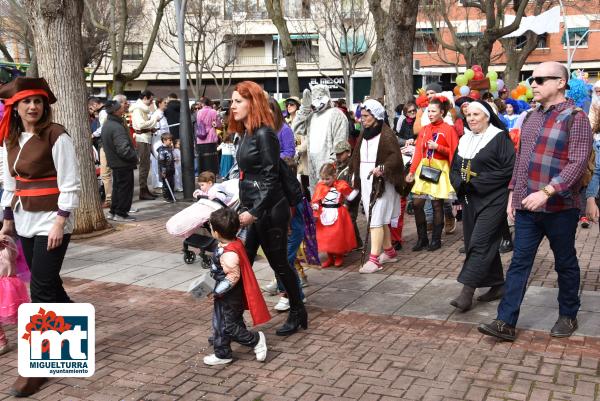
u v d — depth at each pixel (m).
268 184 4.67
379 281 6.51
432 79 26.78
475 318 5.29
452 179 5.40
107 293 6.31
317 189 7.10
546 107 4.58
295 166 6.77
